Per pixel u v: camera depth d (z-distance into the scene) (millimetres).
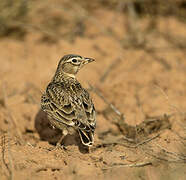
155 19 21266
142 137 11305
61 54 18531
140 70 17141
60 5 21766
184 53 18484
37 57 18312
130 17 20984
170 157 9938
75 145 11219
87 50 18875
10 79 16500
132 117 13047
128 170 9461
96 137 11609
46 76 16891
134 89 15320
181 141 10977
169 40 19531
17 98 14250
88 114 9867
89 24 21047
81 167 9492
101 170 9492
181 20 21219
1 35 20047
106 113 13812
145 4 21406
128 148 10898
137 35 19625
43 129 12680
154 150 10453
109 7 22281
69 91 10516
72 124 9695
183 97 14375
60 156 10102
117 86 15586
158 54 18359
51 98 10469
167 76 16422
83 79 16625
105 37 19875
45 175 9180
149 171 9383
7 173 8984
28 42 19641
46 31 19000
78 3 22109
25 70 17266
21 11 20125
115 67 17578
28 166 9359
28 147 10445
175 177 8836
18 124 12812
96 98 14461
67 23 21031
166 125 12195
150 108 13695
